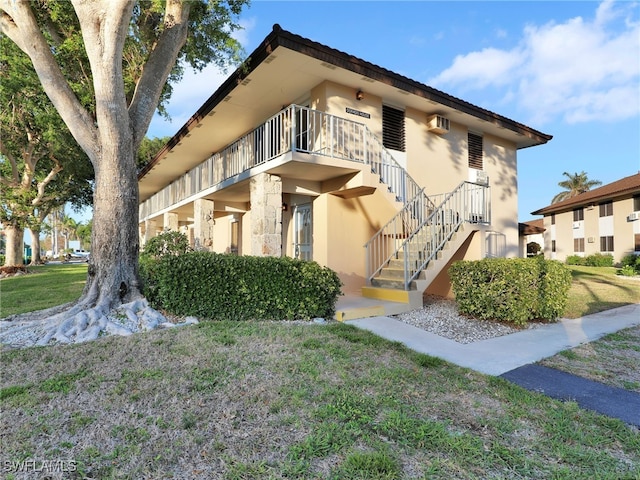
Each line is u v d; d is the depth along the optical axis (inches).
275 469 83.4
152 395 119.7
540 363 161.9
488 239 413.1
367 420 105.2
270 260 233.9
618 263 800.3
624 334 213.0
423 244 311.9
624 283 472.1
